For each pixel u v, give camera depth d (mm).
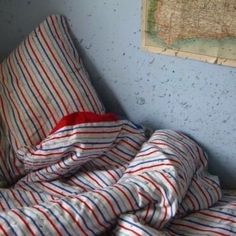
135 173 995
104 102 1274
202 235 906
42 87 1120
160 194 895
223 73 1025
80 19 1162
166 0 992
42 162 1028
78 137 972
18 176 1123
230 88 1038
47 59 1134
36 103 1111
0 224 773
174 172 926
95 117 1019
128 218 856
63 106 1106
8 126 1127
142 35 1079
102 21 1129
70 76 1130
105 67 1206
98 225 844
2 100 1160
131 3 1055
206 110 1106
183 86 1105
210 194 1012
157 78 1134
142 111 1220
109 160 1081
